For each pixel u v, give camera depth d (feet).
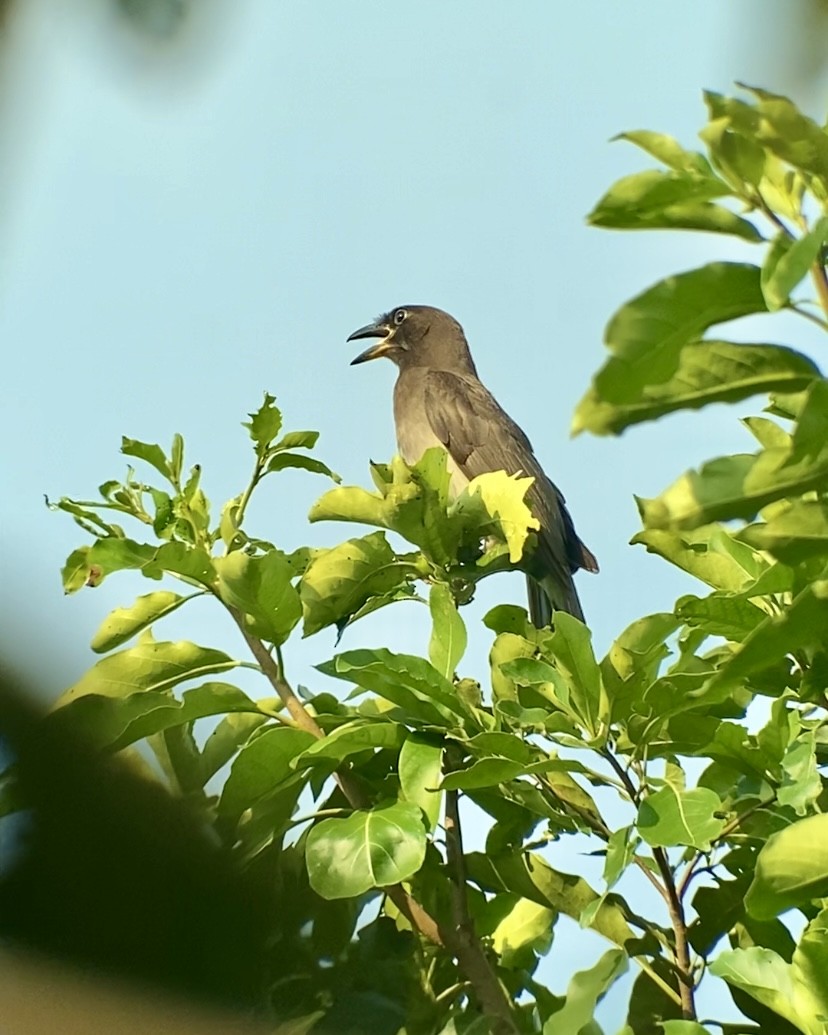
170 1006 12.31
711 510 11.82
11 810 12.28
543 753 18.24
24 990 11.28
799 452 11.54
